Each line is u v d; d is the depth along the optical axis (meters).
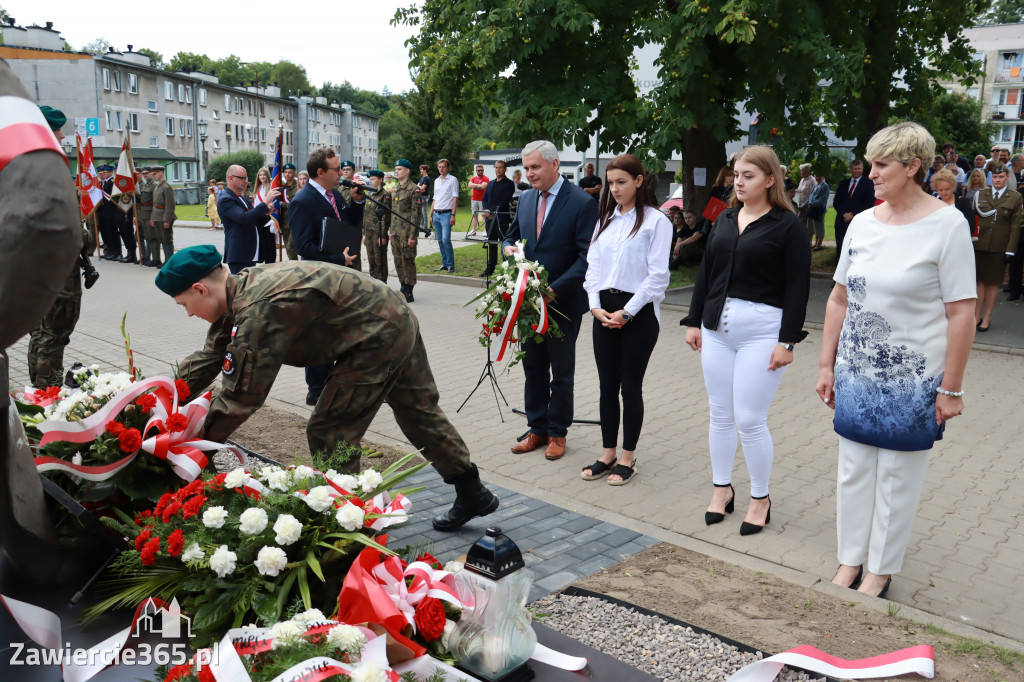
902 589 3.82
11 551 2.46
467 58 13.35
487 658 2.39
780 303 4.17
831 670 2.81
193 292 3.13
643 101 13.02
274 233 12.30
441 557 3.86
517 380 7.70
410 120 50.97
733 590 3.64
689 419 6.51
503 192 14.28
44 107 5.19
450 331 10.10
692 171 14.67
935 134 16.28
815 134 12.90
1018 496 4.99
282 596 2.36
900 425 3.50
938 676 2.94
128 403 2.96
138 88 61.31
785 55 11.88
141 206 16.86
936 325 3.42
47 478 2.76
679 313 11.41
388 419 6.30
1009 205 9.53
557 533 4.25
